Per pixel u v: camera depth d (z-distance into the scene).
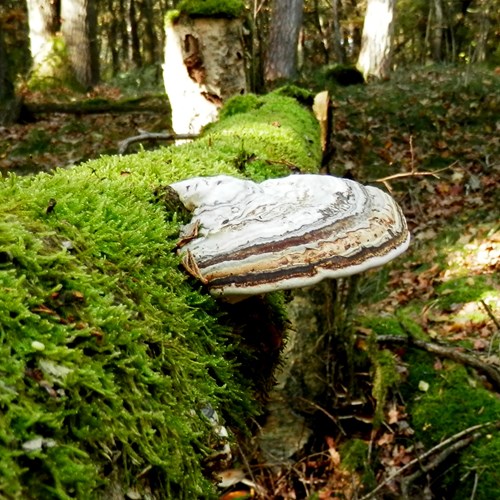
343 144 10.46
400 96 11.98
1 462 0.76
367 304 6.55
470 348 4.68
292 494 3.32
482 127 10.55
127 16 32.50
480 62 16.08
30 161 10.41
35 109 11.86
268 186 1.78
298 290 3.89
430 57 22.88
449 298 5.79
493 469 3.36
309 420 3.78
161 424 1.07
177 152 2.60
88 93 16.08
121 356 1.08
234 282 1.53
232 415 1.47
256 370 1.80
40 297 1.03
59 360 0.95
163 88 16.41
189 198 1.73
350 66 14.34
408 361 4.27
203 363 1.33
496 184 8.76
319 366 3.91
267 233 1.60
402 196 9.06
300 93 5.21
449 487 3.44
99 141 10.84
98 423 0.94
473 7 21.23
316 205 1.70
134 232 1.44
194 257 1.58
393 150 10.27
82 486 0.84
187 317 1.40
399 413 3.91
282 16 15.08
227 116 4.74
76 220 1.33
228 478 3.21
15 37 19.62
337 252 1.61
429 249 7.42
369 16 14.50
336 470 3.57
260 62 6.69
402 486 3.44
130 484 0.96
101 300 1.12
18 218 1.20
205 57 5.45
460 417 3.75
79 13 16.53
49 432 0.86
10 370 0.87
